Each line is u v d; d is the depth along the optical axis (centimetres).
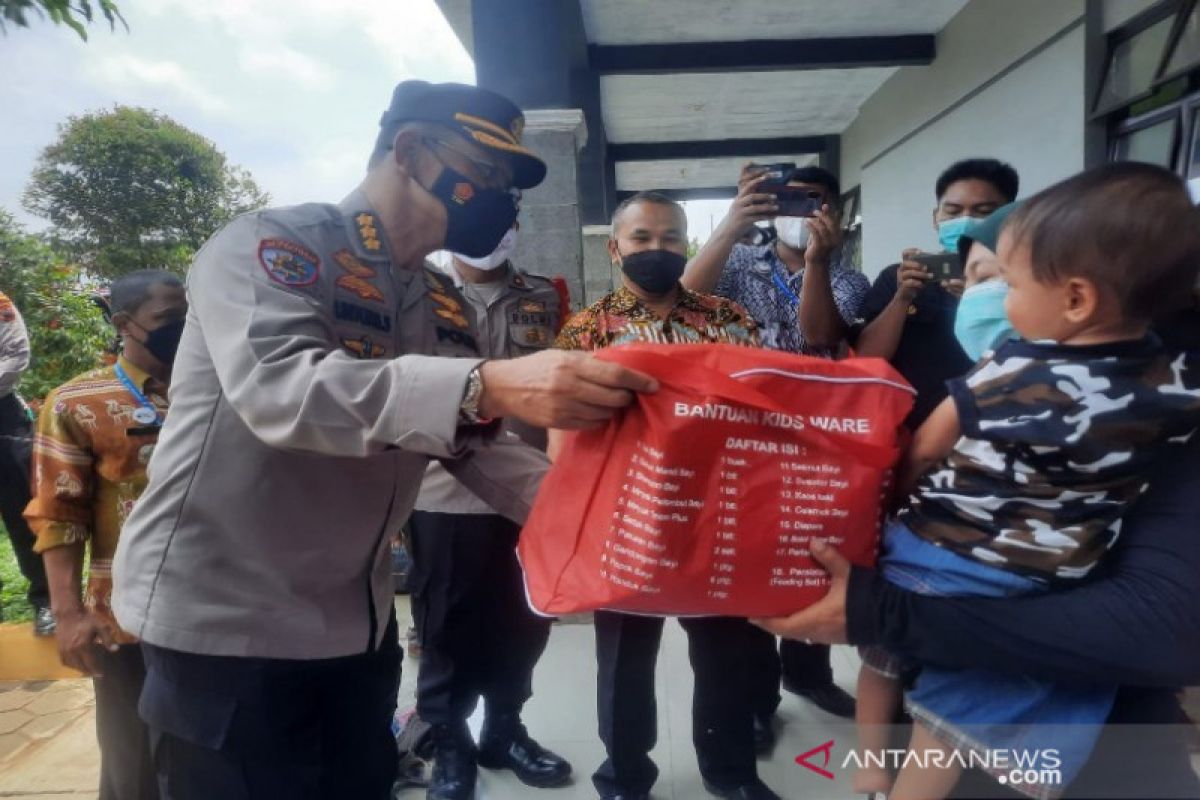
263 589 114
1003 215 117
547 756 214
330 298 112
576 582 93
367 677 135
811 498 83
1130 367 75
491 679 217
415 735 226
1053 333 79
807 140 1058
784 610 86
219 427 111
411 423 88
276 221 111
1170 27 410
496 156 123
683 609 88
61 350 605
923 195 736
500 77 382
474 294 233
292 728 119
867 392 86
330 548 119
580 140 373
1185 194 74
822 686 229
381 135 125
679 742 223
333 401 90
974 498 81
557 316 248
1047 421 75
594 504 92
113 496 164
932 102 702
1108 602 76
